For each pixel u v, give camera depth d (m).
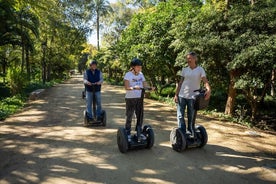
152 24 15.11
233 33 9.72
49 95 17.17
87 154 5.67
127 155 5.64
